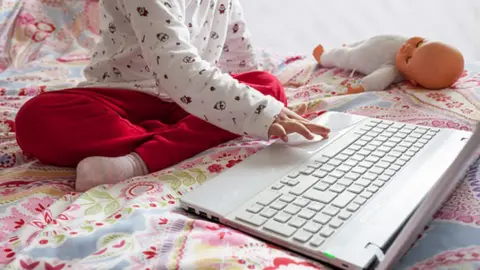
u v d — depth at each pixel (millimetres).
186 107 954
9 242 689
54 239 671
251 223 669
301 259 609
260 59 1696
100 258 616
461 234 678
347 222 651
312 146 913
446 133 952
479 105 1208
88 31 1902
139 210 735
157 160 933
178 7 1013
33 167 990
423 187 735
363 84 1425
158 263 601
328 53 1608
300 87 1479
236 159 955
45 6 1894
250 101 922
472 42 2102
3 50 1742
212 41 1232
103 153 942
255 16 2303
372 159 845
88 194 812
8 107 1302
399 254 629
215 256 599
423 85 1367
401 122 1060
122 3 1046
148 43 963
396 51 1472
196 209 730
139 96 1087
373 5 2166
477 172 843
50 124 933
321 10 2229
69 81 1520
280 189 751
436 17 2109
